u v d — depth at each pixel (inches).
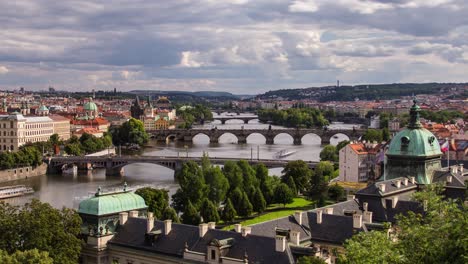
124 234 7662.4
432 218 4217.5
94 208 7711.6
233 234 6948.8
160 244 7303.2
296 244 7096.5
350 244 4389.8
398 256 4126.5
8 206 7362.2
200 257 6840.6
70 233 7303.2
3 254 6259.8
